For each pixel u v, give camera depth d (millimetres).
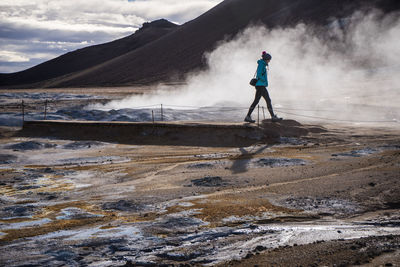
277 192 7211
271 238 4715
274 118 15219
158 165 10414
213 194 7262
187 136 14672
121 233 5207
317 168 9227
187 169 9750
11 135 16344
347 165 9414
